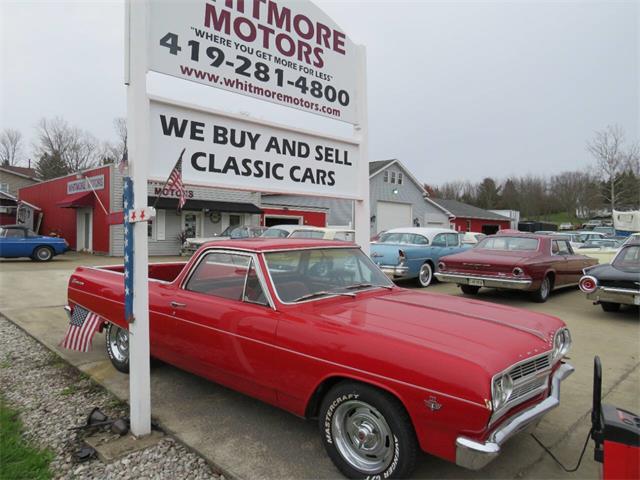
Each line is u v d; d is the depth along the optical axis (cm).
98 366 499
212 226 2422
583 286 775
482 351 255
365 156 534
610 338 643
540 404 281
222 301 363
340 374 278
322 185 489
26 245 1827
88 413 386
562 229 5209
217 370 362
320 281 379
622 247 829
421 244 1169
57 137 5259
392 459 265
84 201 2255
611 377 480
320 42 488
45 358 538
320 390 300
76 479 289
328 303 347
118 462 308
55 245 1900
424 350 256
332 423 291
